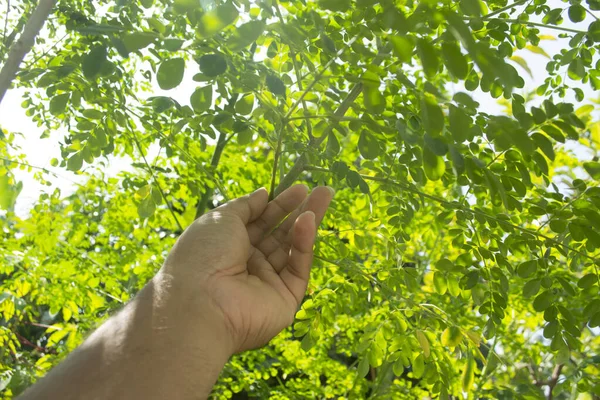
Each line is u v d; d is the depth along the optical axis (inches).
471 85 22.8
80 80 24.1
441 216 26.0
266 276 18.0
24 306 55.3
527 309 56.9
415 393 55.7
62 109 23.3
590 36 22.5
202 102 17.3
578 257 23.0
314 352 58.6
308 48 23.4
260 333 16.2
